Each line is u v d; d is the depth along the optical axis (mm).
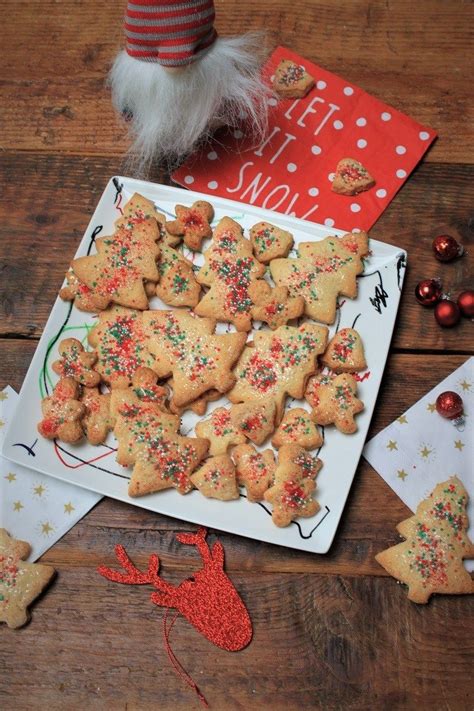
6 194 895
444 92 901
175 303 823
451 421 820
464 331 849
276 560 803
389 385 836
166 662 791
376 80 906
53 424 792
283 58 906
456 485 797
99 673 790
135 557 807
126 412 789
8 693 788
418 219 875
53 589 804
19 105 912
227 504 788
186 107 803
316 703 781
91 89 913
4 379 850
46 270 876
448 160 886
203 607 792
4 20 929
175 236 842
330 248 829
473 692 779
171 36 748
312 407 799
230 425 792
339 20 920
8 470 819
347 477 791
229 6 923
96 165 898
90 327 833
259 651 790
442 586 777
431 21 917
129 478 795
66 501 814
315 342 798
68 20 928
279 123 892
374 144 885
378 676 784
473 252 868
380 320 826
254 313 811
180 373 795
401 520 807
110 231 855
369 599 796
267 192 880
